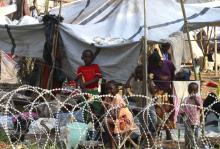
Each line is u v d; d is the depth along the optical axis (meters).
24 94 13.59
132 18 13.64
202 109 9.17
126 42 11.70
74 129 8.80
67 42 12.74
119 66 11.91
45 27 12.90
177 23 13.21
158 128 9.17
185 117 9.64
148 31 12.91
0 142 8.88
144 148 8.96
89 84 11.26
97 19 14.24
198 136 9.37
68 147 8.77
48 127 9.07
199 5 15.32
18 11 19.58
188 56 16.06
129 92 11.60
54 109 10.13
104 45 12.00
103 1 15.03
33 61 15.31
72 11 15.37
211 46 26.27
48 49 12.84
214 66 24.69
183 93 10.74
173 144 10.10
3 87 15.39
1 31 13.30
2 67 18.28
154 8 13.85
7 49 13.34
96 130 9.26
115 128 9.09
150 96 10.87
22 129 9.27
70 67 12.87
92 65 11.49
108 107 9.62
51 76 12.87
